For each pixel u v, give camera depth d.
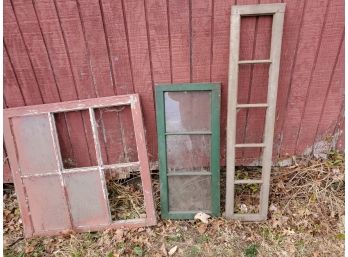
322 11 1.81
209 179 2.20
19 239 2.15
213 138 2.08
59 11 1.80
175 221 2.23
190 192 2.23
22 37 1.87
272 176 2.32
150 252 2.02
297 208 2.19
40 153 2.08
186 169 2.21
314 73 2.00
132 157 2.31
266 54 1.93
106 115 2.14
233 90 1.88
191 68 1.98
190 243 2.06
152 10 1.81
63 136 2.20
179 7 1.80
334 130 2.21
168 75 2.00
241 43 1.90
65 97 2.07
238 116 2.14
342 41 1.90
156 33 1.87
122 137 2.23
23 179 2.11
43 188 2.13
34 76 1.99
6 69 1.96
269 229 2.11
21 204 2.13
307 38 1.89
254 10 1.74
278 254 1.96
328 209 2.17
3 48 1.89
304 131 2.22
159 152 2.12
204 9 1.80
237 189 2.34
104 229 2.19
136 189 2.42
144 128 2.19
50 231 2.17
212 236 2.10
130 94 2.01
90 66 1.97
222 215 2.23
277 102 2.11
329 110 2.13
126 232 2.15
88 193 2.15
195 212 2.23
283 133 2.22
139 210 2.28
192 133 2.09
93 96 2.07
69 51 1.92
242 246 2.03
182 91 2.01
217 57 1.94
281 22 1.75
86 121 2.16
